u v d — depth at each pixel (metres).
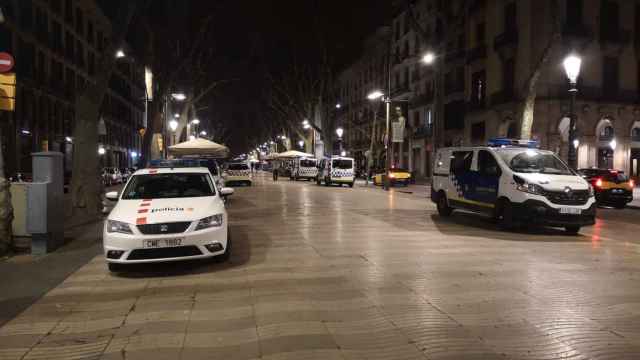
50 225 8.84
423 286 6.34
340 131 47.38
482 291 6.10
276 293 6.02
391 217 14.47
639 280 6.67
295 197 23.09
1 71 8.64
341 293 6.02
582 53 31.44
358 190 30.06
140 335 4.62
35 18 36.81
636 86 32.97
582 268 7.43
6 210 8.48
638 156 33.72
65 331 4.76
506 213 11.41
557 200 10.52
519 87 31.44
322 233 11.09
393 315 5.16
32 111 37.44
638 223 13.89
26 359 4.11
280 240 10.08
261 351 4.21
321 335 4.58
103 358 4.11
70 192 13.63
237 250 8.94
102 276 7.03
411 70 51.12
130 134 67.69
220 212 7.50
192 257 7.06
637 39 32.72
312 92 50.22
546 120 30.67
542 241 10.07
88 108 13.69
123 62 61.91
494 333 4.62
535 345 4.33
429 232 11.30
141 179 8.61
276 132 79.81
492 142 13.29
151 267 7.54
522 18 31.31
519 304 5.55
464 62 39.75
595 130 31.97
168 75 24.84
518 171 11.48
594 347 4.29
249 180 34.62
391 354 4.13
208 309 5.40
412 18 26.69
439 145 25.25
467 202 13.17
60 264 7.82
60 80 42.44
